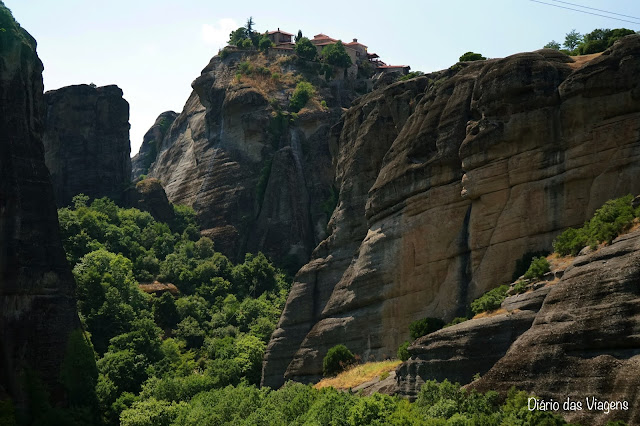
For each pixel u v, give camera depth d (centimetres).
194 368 9181
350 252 8369
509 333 5106
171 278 11438
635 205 5381
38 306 7562
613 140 6050
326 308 7894
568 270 4812
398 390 5647
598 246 5209
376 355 7194
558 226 6162
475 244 6569
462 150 6712
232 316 10481
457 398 4759
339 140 9612
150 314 9956
